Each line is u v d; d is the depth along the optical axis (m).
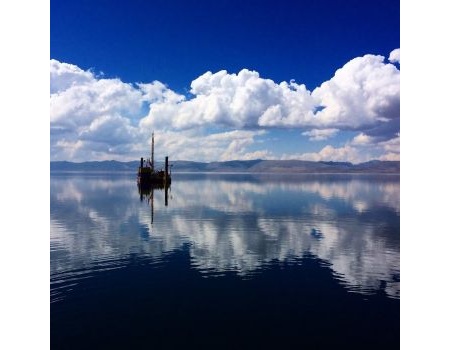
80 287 15.95
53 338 11.66
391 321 12.80
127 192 70.44
